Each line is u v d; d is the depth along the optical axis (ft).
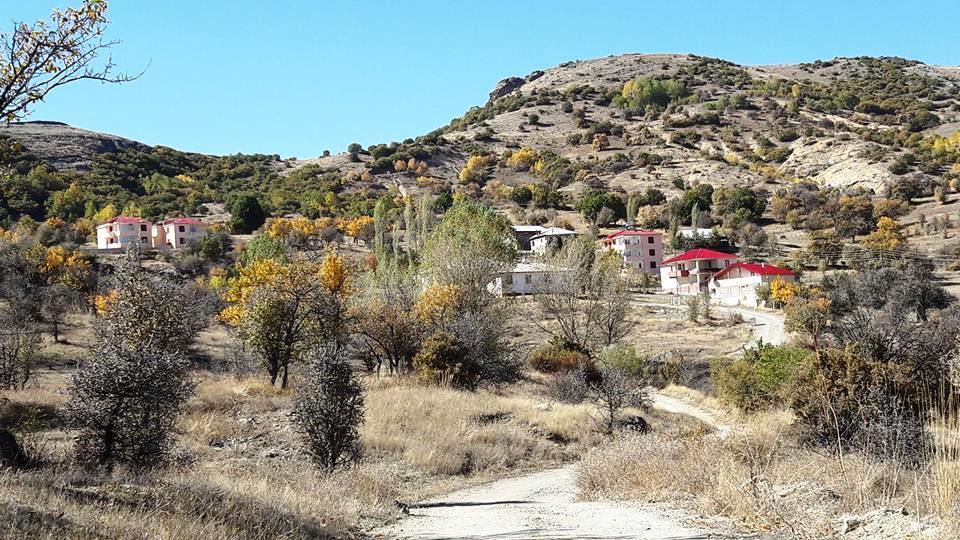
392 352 142.20
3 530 21.67
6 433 45.34
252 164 643.04
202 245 314.76
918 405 48.47
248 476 46.57
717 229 417.08
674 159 624.18
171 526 25.94
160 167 587.68
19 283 177.68
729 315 242.99
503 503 50.19
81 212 432.25
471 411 94.99
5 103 33.71
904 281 217.77
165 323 74.64
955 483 26.40
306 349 118.42
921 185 462.19
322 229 379.35
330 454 58.54
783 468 38.22
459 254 178.29
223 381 108.99
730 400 101.71
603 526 33.04
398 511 43.55
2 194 35.83
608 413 102.01
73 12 34.17
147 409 49.11
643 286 322.55
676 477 43.04
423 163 618.85
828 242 341.82
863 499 29.76
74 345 149.38
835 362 54.65
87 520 24.82
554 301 195.11
